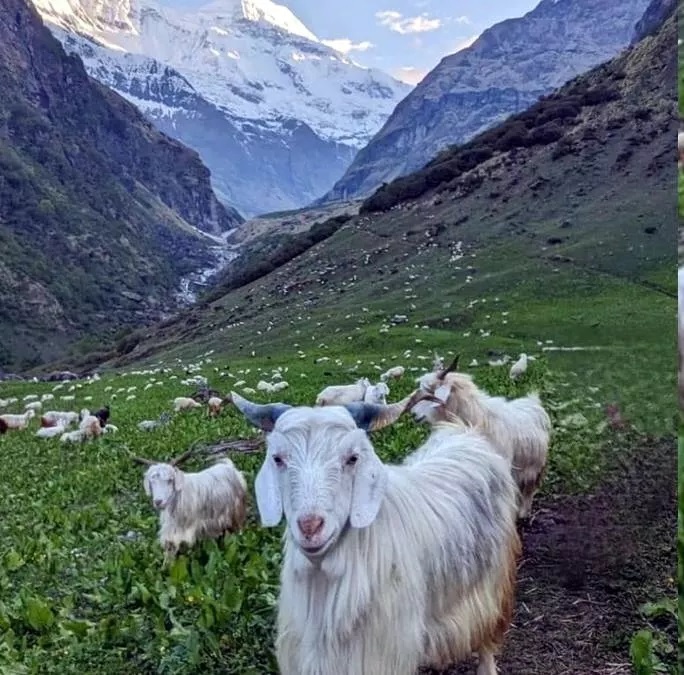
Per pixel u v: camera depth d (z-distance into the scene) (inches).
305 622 65.4
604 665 78.9
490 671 78.0
